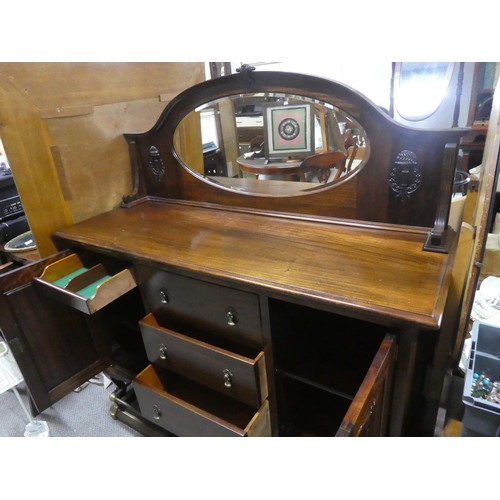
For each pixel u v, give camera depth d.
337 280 0.88
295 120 1.13
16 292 1.20
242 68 1.12
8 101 1.17
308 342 1.23
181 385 1.39
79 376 1.44
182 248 1.11
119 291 1.18
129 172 1.55
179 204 1.47
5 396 1.70
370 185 1.09
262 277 0.92
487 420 1.09
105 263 1.39
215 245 1.11
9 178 1.73
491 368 1.23
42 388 1.33
